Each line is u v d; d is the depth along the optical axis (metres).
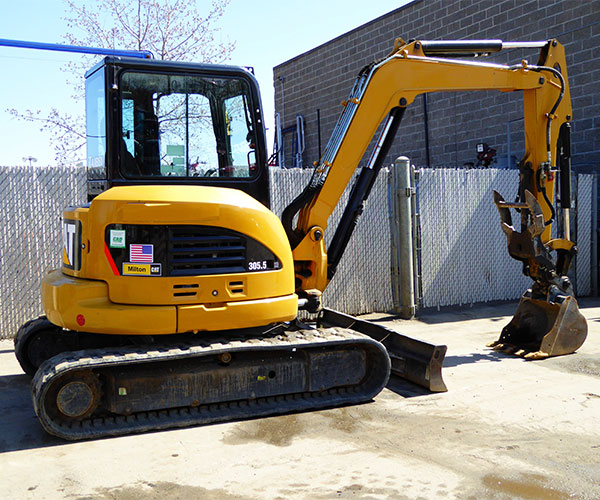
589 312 9.11
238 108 5.18
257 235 4.79
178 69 4.96
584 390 5.36
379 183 8.80
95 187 5.15
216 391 4.77
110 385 4.48
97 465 3.94
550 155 6.48
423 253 9.12
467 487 3.57
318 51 16.75
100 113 5.01
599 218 10.91
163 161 4.94
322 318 6.84
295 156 17.78
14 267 7.28
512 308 9.37
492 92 12.41
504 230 6.68
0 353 6.77
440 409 4.96
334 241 6.01
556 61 6.58
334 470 3.83
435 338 7.48
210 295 4.62
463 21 12.88
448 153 13.45
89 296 4.49
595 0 10.66
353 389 5.27
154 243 4.50
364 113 5.75
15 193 7.23
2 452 4.16
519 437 4.34
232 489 3.59
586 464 3.87
